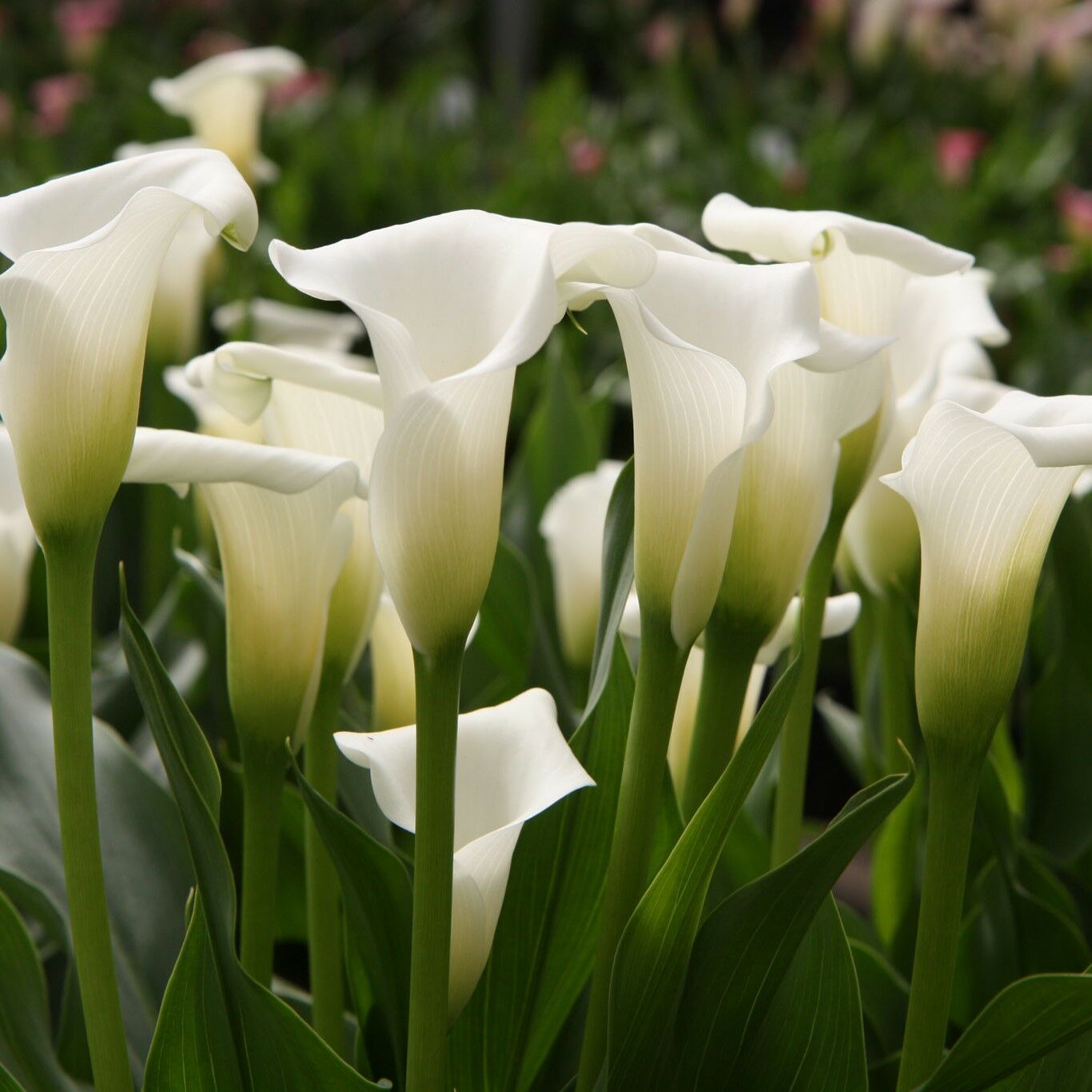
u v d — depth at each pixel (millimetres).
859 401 1752
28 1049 1824
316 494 1744
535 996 1829
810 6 12172
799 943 1716
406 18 12711
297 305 4711
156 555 2990
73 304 1625
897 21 9695
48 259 1611
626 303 1620
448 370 1633
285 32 11797
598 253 1631
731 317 1646
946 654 1674
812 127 8641
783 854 1872
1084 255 5930
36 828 1896
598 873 1812
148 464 1698
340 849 1739
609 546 1778
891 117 9211
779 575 1748
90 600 1667
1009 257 6109
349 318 3203
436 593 1628
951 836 1693
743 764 1670
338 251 1621
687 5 12812
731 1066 1745
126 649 1708
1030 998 1677
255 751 1783
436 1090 1688
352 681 2043
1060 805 2104
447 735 1651
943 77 9570
